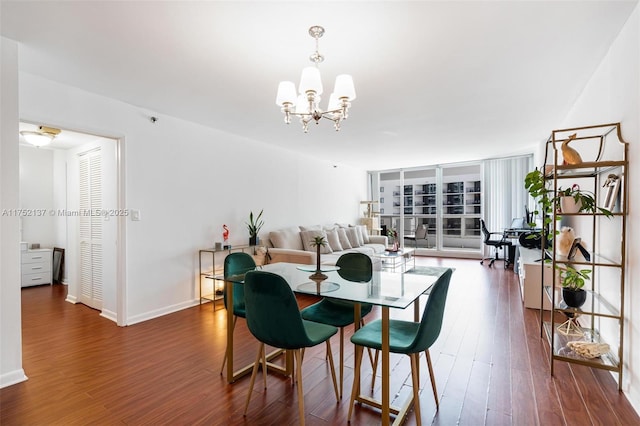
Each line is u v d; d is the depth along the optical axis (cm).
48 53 226
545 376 226
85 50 222
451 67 249
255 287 171
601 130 248
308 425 177
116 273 351
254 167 492
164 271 368
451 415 184
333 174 718
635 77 188
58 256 528
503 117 381
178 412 187
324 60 236
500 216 701
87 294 402
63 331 315
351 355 262
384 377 165
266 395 205
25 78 258
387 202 887
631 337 199
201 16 183
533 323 329
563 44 218
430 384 217
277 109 347
